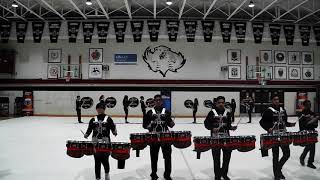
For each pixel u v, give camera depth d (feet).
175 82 73.05
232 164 24.16
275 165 18.85
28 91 73.51
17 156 27.27
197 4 65.10
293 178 19.71
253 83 73.67
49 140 36.32
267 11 68.13
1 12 71.20
